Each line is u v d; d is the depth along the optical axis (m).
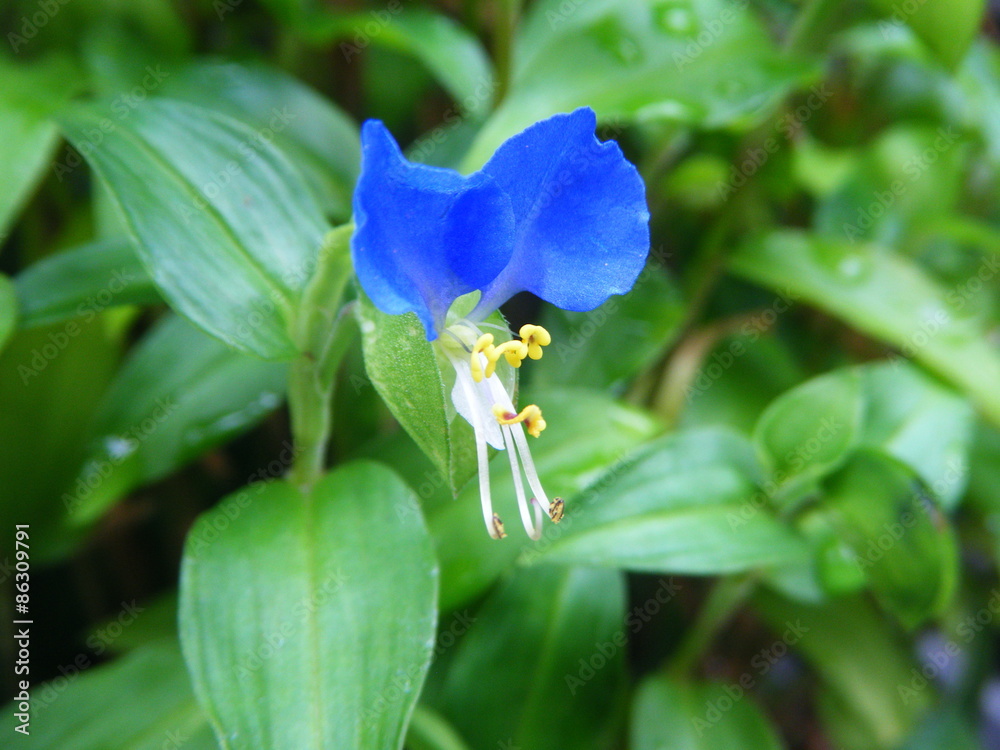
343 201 0.12
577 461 0.11
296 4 0.12
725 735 0.12
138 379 0.11
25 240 0.13
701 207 0.15
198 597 0.08
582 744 0.11
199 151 0.09
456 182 0.07
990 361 0.13
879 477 0.11
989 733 0.17
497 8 0.13
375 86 0.15
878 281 0.14
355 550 0.09
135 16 0.12
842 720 0.15
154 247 0.08
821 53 0.13
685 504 0.10
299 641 0.08
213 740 0.10
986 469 0.14
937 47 0.12
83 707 0.10
